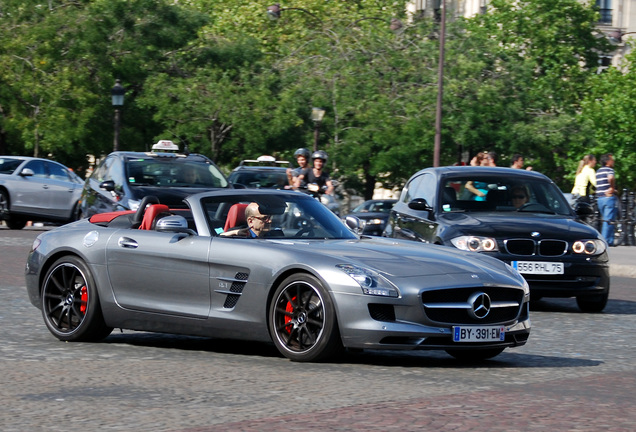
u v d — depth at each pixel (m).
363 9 73.25
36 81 52.22
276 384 8.89
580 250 15.88
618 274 23.55
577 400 8.31
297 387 8.76
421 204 16.89
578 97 67.56
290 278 10.16
